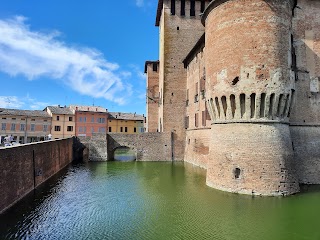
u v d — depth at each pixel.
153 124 60.50
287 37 23.50
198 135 39.50
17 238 14.99
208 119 35.03
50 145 32.16
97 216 18.64
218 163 24.09
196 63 40.56
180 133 47.69
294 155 26.28
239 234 15.45
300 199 21.06
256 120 22.67
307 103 27.17
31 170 24.67
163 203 21.31
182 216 18.31
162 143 47.66
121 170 38.09
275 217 17.70
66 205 21.14
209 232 15.77
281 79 22.59
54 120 78.62
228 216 18.00
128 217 18.39
